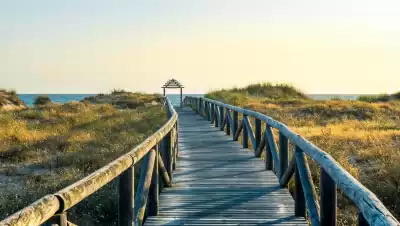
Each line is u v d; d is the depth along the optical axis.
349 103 26.72
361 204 2.89
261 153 10.49
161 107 29.75
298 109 25.28
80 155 11.54
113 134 15.55
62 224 2.73
